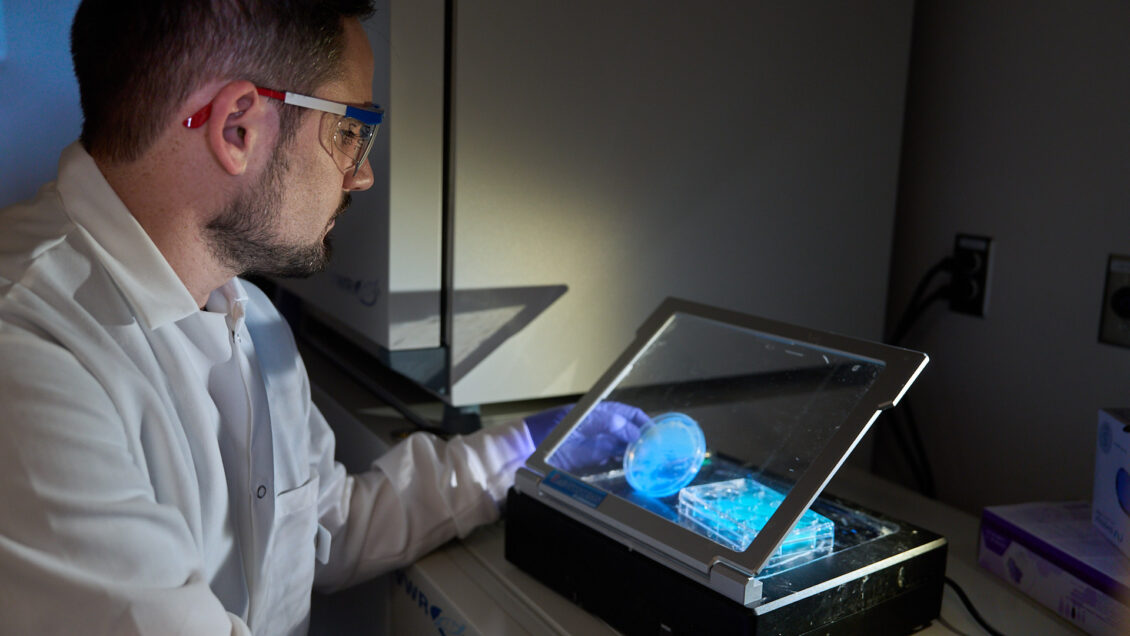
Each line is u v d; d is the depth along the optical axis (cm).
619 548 81
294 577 92
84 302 72
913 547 82
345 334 130
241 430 87
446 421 118
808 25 119
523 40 102
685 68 112
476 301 107
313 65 77
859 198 129
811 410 83
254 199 76
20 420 61
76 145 77
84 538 61
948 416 133
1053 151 114
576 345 114
